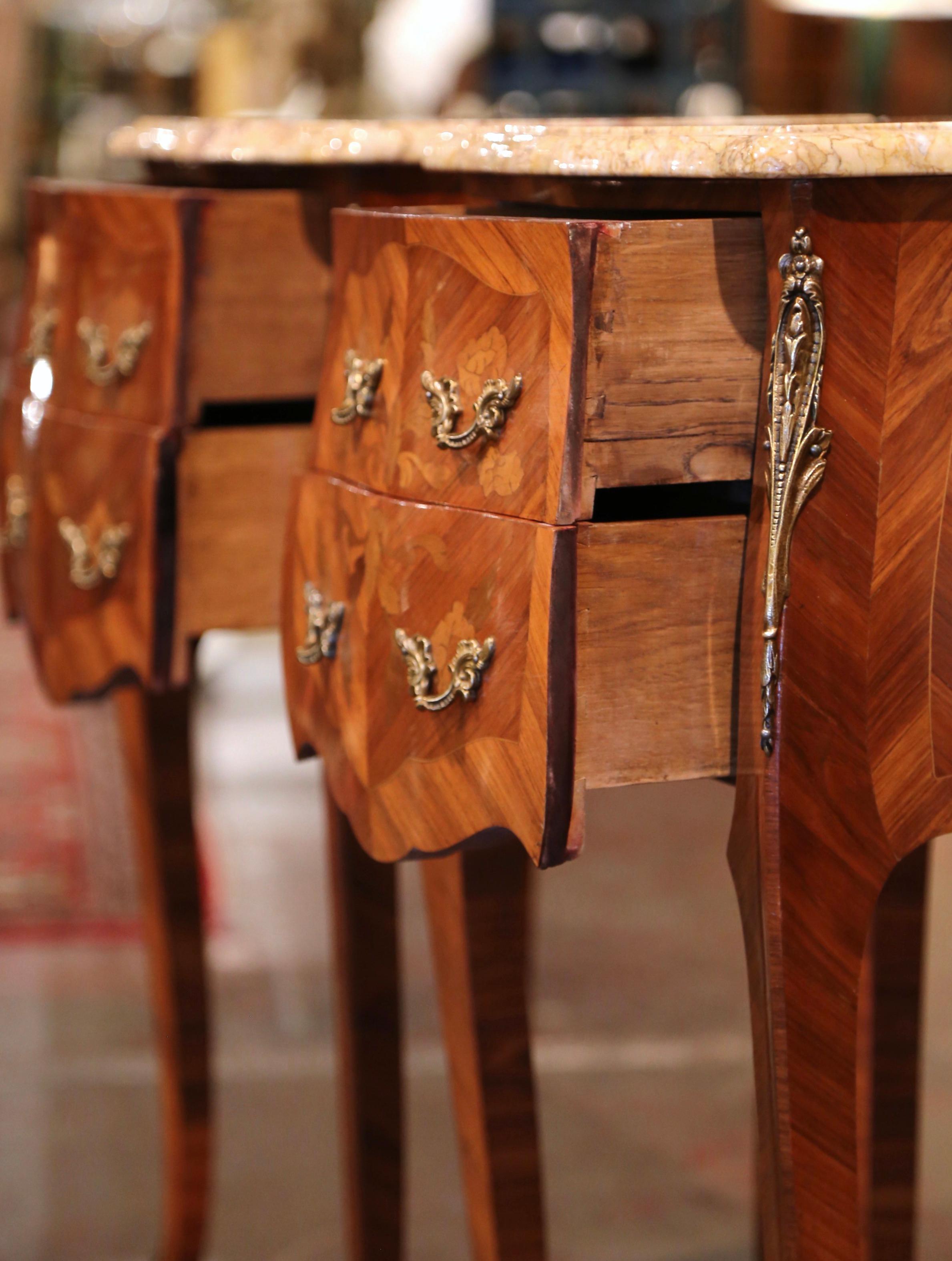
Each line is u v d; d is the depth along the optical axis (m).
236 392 1.28
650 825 3.22
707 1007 2.40
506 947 1.26
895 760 0.92
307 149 1.21
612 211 1.02
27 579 1.45
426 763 0.98
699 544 0.90
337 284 1.08
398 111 4.19
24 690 4.03
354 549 1.04
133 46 4.97
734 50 3.85
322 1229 1.82
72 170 5.05
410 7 4.32
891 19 2.38
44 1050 2.24
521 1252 1.31
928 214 0.86
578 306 0.85
